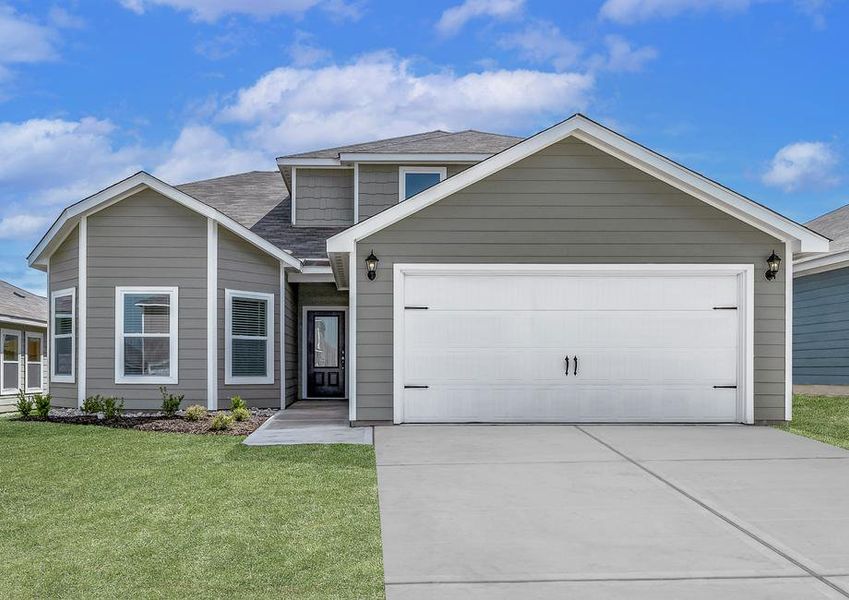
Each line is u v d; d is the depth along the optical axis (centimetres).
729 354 1116
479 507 636
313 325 1738
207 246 1416
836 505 640
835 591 447
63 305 1487
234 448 920
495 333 1112
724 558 506
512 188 1107
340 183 1780
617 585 457
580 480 732
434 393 1107
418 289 1110
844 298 1598
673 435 997
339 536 557
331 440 966
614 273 1110
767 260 1108
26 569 496
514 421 1109
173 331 1402
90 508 653
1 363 1927
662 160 1088
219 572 484
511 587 454
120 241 1412
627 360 1115
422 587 454
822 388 1680
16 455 923
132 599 441
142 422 1238
